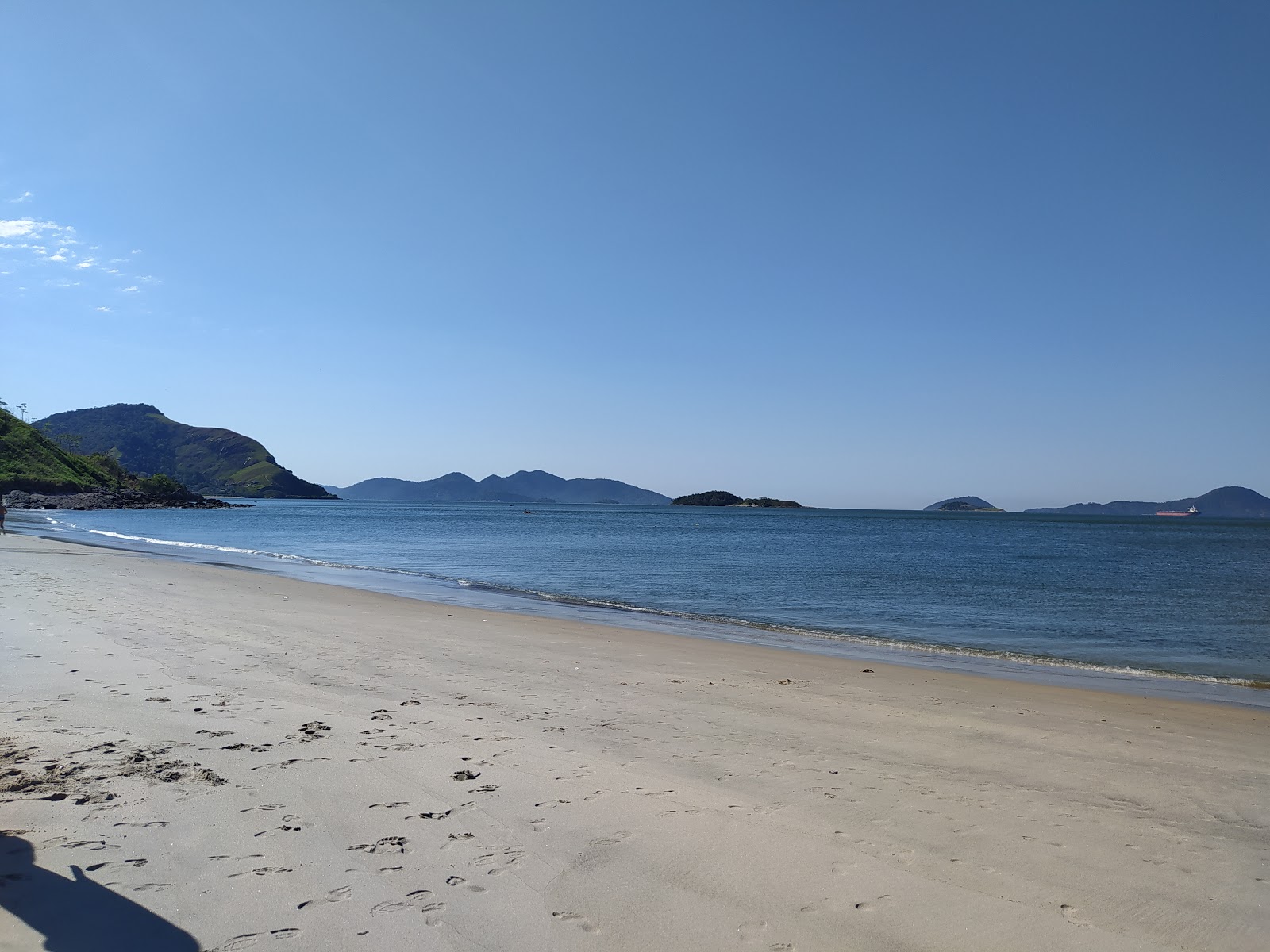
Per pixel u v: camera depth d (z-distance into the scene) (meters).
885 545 56.44
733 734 7.51
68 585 17.36
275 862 4.18
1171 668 13.57
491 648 12.02
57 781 5.14
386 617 15.05
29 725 6.38
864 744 7.36
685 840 4.78
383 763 5.93
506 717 7.66
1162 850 4.99
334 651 10.97
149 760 5.67
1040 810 5.68
